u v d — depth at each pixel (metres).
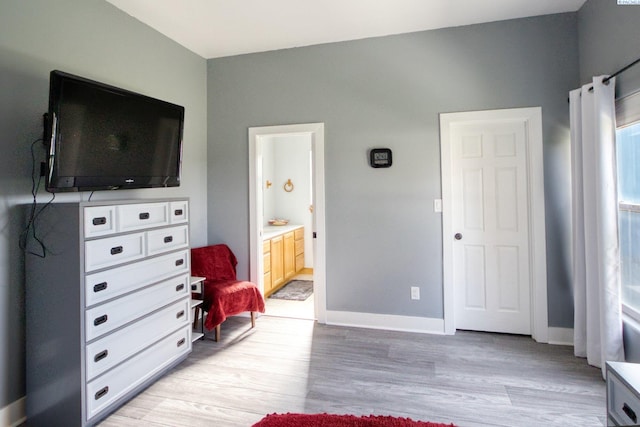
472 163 3.05
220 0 2.55
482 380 2.26
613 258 2.18
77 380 1.80
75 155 1.95
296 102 3.37
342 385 2.23
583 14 2.65
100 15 2.47
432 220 3.08
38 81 2.05
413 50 3.08
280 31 3.05
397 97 3.12
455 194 3.09
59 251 1.83
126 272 2.05
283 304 4.02
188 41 3.22
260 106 3.47
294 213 5.94
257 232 3.53
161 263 2.32
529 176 2.89
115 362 1.97
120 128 2.21
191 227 3.40
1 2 1.85
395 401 2.04
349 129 3.24
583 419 1.85
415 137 3.09
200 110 3.54
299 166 5.91
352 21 2.89
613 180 2.17
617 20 2.21
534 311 2.87
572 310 2.79
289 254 5.13
